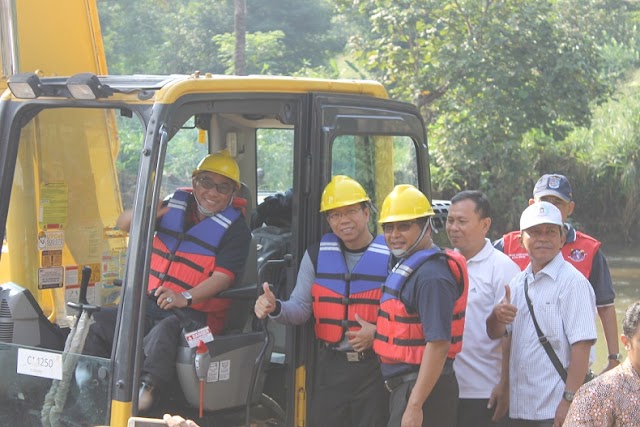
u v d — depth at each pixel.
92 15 6.29
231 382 4.66
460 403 5.16
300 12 27.00
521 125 15.45
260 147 5.58
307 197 4.76
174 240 4.75
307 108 4.81
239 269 4.80
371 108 5.19
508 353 5.05
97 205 5.09
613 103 20.75
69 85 4.33
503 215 17.09
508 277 5.13
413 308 4.39
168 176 5.04
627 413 3.55
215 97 4.45
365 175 5.16
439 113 16.38
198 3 24.77
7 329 4.79
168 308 4.59
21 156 4.98
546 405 4.83
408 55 15.91
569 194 5.53
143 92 4.27
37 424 4.36
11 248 5.18
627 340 3.60
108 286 5.29
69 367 4.26
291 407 4.71
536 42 15.41
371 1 16.20
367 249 4.68
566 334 4.81
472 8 15.45
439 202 7.45
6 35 5.81
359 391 4.71
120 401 4.05
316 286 4.66
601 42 23.70
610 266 16.83
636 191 18.70
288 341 4.73
